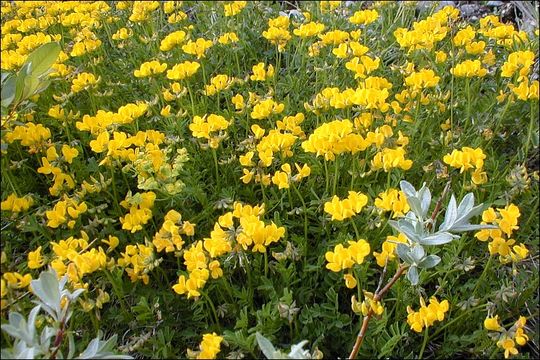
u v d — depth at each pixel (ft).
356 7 2.53
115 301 1.35
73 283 1.14
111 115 1.54
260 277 1.30
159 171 1.39
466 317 1.26
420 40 1.82
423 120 1.74
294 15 2.49
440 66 1.86
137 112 1.56
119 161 1.44
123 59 2.19
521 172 1.43
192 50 1.83
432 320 1.07
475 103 1.77
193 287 1.12
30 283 1.08
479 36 2.22
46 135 1.51
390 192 1.22
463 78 1.84
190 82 1.99
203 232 1.48
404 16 2.41
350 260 1.10
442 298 1.34
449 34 2.05
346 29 2.37
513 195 1.42
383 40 2.21
